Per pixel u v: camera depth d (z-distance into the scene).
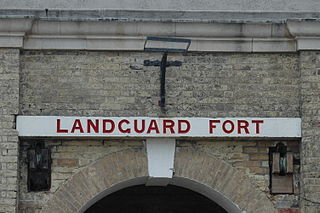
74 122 16.64
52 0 17.27
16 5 17.22
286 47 17.19
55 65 16.97
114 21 16.86
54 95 16.86
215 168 16.95
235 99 17.06
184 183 17.33
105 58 17.03
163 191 19.77
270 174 17.05
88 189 16.70
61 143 16.84
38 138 16.72
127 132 16.67
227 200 16.97
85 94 16.89
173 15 17.09
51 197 16.64
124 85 16.97
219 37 17.06
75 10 16.97
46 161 16.67
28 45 16.91
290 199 17.00
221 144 17.03
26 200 16.61
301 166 16.94
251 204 16.91
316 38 17.09
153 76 17.03
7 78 16.73
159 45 15.95
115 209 19.70
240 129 16.84
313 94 17.05
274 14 17.27
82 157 16.81
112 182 16.75
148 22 16.89
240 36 17.08
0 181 16.38
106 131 16.64
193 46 17.05
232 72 17.16
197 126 16.81
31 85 16.89
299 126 16.97
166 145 16.91
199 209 19.75
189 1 17.44
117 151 16.86
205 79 17.09
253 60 17.22
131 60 17.06
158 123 16.75
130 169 16.80
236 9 17.48
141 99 16.92
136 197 19.73
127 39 16.97
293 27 17.03
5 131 16.55
